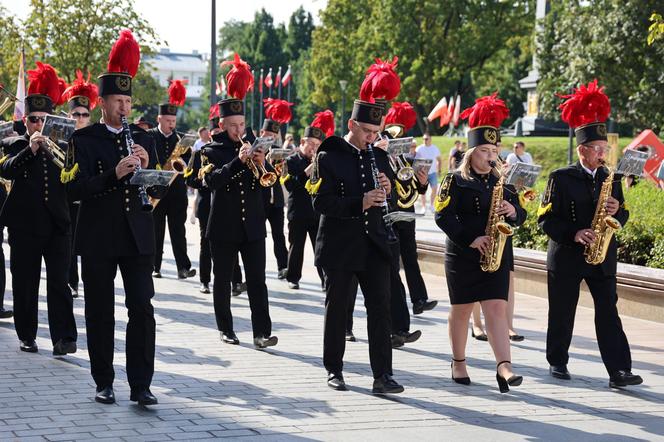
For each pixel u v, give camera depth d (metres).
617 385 8.78
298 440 6.98
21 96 19.61
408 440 7.07
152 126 15.81
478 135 8.41
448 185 8.40
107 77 7.90
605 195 8.91
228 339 10.46
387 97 8.55
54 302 9.62
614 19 32.38
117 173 7.55
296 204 14.45
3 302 12.36
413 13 60.66
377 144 8.96
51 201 9.55
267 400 8.09
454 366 8.91
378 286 8.37
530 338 11.27
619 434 7.39
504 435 7.28
